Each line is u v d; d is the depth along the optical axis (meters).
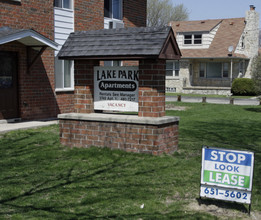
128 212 5.10
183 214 5.08
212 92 36.22
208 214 5.12
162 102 8.30
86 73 8.78
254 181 6.68
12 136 10.00
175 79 38.41
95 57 8.34
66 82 15.32
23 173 6.82
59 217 4.87
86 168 7.19
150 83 8.07
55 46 12.38
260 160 8.21
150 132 7.93
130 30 8.39
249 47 39.12
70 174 6.81
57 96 14.56
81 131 8.70
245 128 12.85
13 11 12.56
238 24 39.03
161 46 7.71
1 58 12.20
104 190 5.95
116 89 8.59
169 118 8.15
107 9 17.56
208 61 37.69
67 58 8.66
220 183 5.38
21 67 12.77
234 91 34.75
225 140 10.41
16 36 10.91
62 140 8.97
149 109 8.15
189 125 13.32
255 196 5.90
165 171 7.04
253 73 19.41
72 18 15.27
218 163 5.39
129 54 7.87
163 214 5.07
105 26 17.27
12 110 12.72
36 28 13.55
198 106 21.61
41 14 13.72
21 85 12.83
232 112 18.31
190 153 8.57
